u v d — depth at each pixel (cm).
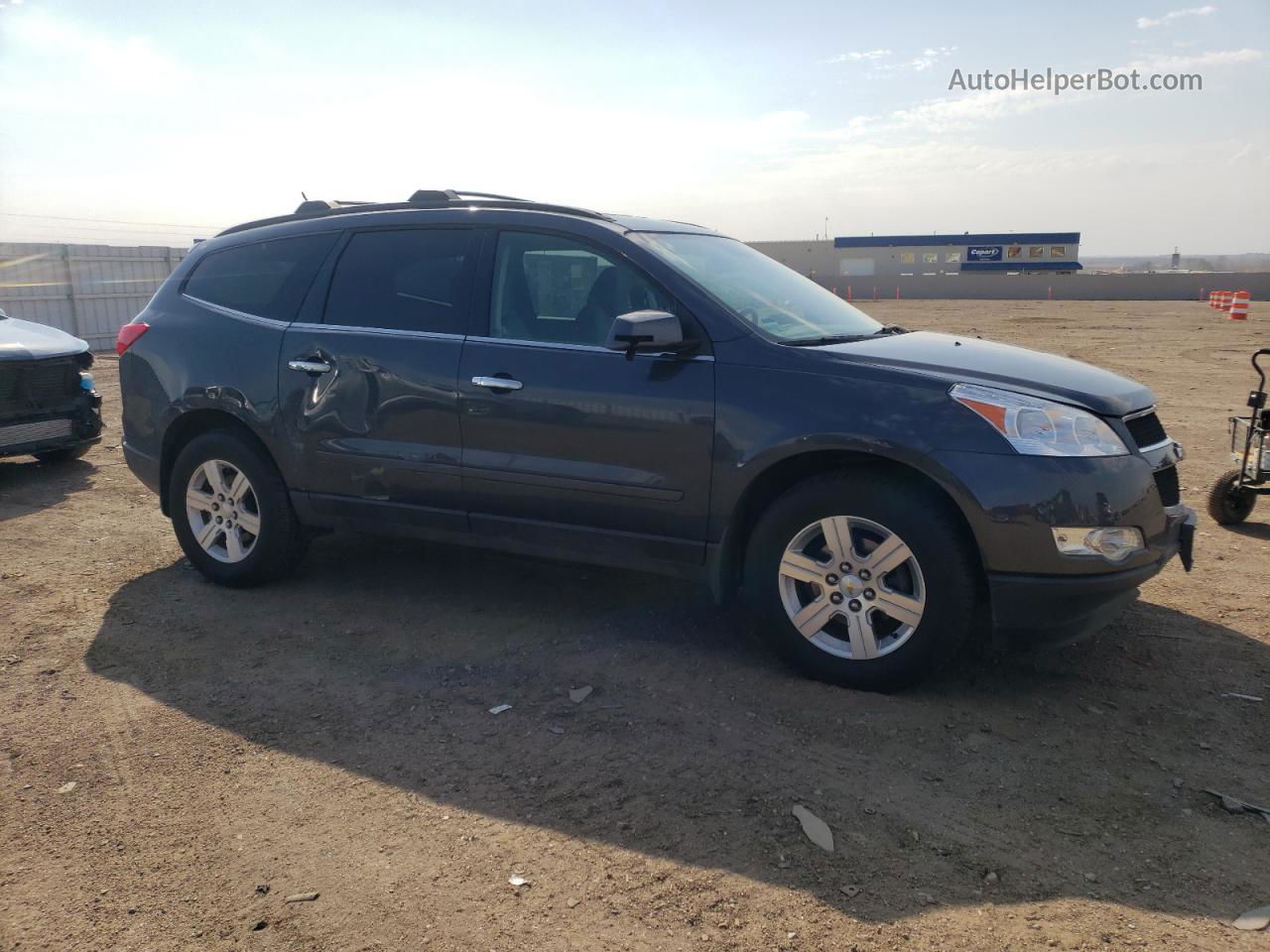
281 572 513
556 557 434
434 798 312
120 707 379
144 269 2234
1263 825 291
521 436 423
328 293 484
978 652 417
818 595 385
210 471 510
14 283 1997
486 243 451
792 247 6931
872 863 274
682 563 404
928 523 354
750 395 381
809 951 239
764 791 312
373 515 469
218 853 284
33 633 455
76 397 809
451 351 439
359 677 405
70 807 309
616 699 380
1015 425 347
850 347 393
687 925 250
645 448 398
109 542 606
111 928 252
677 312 403
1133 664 406
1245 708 366
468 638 446
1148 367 1577
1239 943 240
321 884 269
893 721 357
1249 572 531
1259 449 605
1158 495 363
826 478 373
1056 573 344
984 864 273
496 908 258
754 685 389
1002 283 5234
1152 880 265
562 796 312
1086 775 320
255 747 347
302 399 474
